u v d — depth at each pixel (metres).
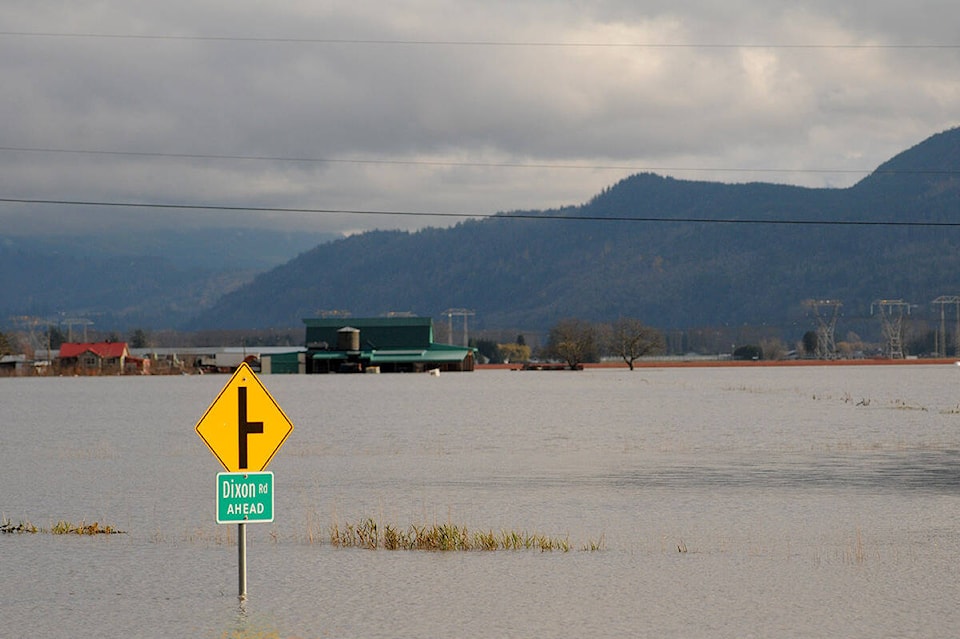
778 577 37.41
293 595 34.81
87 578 37.84
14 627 30.80
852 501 59.12
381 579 37.38
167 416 158.62
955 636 29.20
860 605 32.94
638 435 111.31
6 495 64.88
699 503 58.47
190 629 30.45
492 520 52.53
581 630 29.95
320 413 159.62
